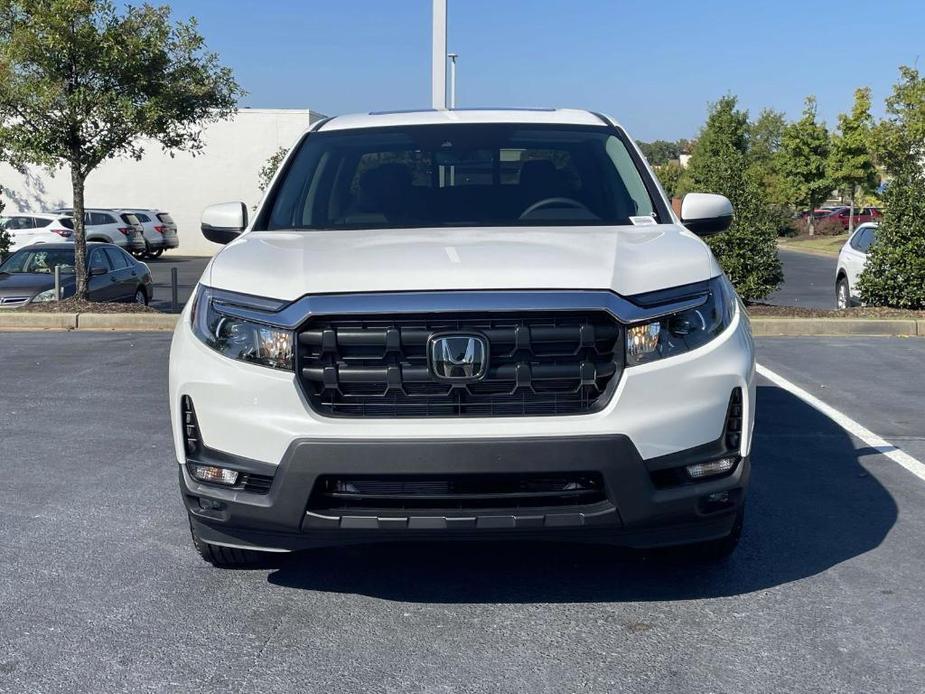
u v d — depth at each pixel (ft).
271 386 12.01
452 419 11.85
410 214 16.10
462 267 12.50
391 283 12.20
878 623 12.75
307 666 11.66
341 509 12.03
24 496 18.31
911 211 44.42
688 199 16.81
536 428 11.71
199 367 12.52
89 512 17.39
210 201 130.21
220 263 13.58
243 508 12.21
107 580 14.32
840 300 54.60
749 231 46.39
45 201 127.75
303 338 12.08
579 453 11.69
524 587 13.99
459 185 16.63
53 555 15.31
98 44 45.73
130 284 55.36
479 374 11.87
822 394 27.78
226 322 12.55
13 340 38.83
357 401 12.03
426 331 11.96
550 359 12.03
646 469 11.93
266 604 13.47
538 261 12.71
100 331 42.14
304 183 17.02
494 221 15.85
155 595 13.76
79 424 24.14
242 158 129.49
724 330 12.79
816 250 139.74
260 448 12.04
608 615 13.06
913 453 21.35
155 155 129.08
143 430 23.52
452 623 12.85
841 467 20.29
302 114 129.39
